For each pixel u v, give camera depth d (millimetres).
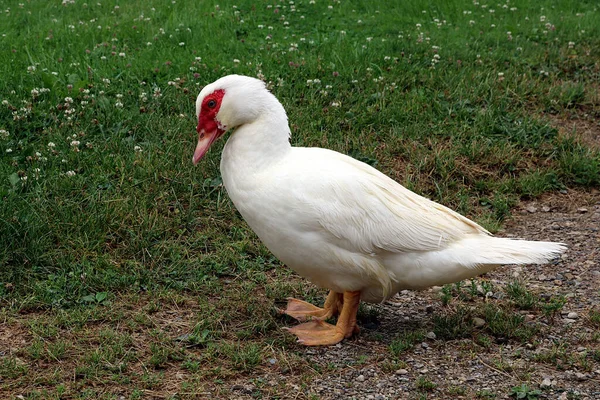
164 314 5789
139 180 7441
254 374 5020
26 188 7117
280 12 14008
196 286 6148
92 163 7711
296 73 10125
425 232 5195
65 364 5047
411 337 5438
